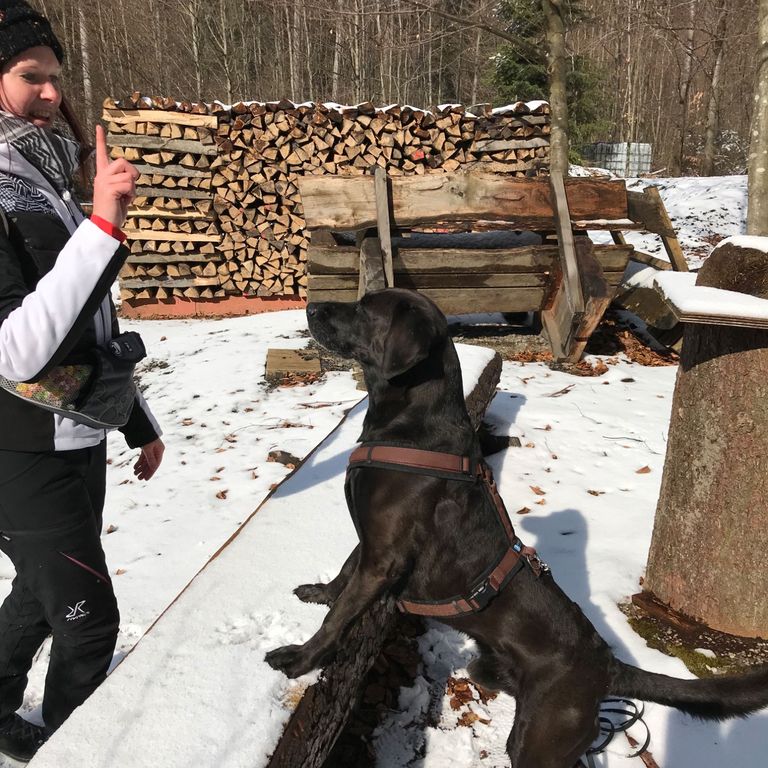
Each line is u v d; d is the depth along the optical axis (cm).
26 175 167
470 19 1065
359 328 214
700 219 1466
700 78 3027
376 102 2267
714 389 248
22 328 147
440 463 195
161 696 163
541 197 591
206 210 869
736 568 254
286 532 247
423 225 584
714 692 181
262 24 2298
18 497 174
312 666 176
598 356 637
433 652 263
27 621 198
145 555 324
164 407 542
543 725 184
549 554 316
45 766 142
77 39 2175
